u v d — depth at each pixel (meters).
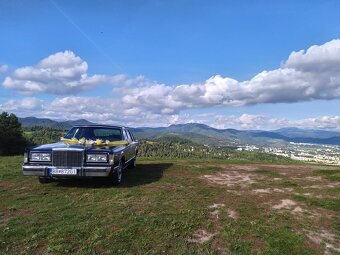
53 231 6.06
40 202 8.05
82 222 6.54
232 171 13.16
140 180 10.98
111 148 10.06
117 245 5.62
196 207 7.76
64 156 9.44
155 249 5.56
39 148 9.69
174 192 9.27
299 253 5.68
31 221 6.60
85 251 5.37
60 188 9.62
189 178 11.48
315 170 13.55
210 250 5.63
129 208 7.52
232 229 6.48
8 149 68.75
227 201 8.47
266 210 7.79
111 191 9.27
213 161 16.95
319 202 8.55
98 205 7.76
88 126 12.02
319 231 6.69
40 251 5.38
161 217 6.91
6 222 6.58
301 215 7.55
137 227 6.33
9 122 71.31
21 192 9.11
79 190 9.38
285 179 11.72
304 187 10.43
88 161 9.46
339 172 13.04
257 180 11.45
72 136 11.58
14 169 12.92
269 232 6.41
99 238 5.84
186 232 6.25
